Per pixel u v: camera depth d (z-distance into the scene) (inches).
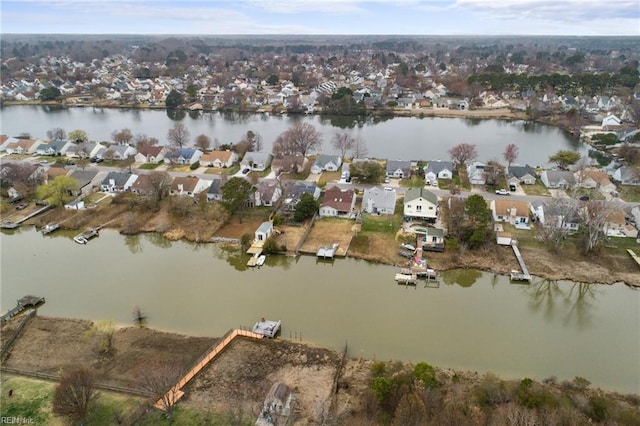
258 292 2110.0
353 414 1374.3
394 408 1359.5
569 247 2401.6
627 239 2474.2
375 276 2229.3
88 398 1353.3
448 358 1675.7
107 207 2935.5
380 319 1908.2
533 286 2144.4
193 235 2605.8
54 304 2026.3
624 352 1721.2
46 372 1590.8
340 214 2805.1
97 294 2098.9
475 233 2359.7
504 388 1409.9
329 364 1625.2
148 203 2901.1
